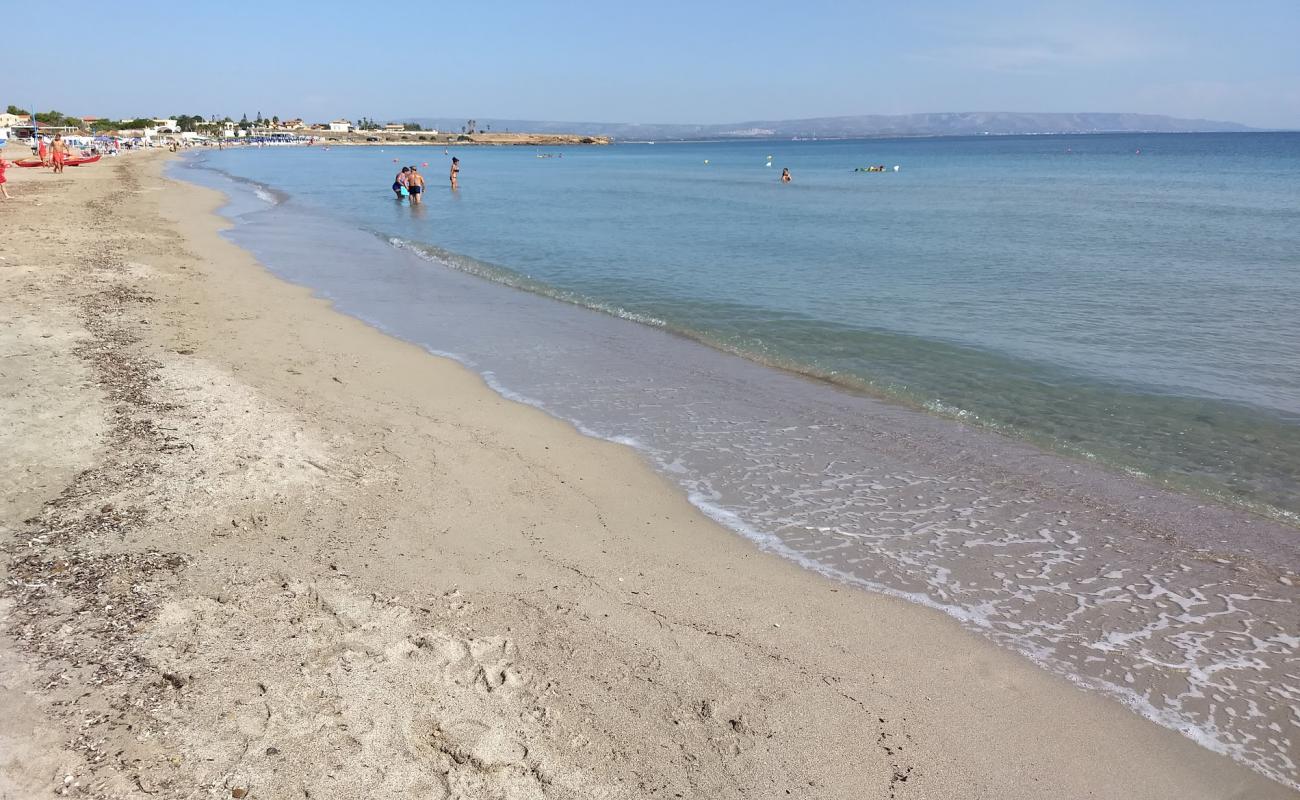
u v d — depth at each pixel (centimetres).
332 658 447
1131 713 452
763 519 683
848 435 888
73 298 1284
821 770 392
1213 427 916
